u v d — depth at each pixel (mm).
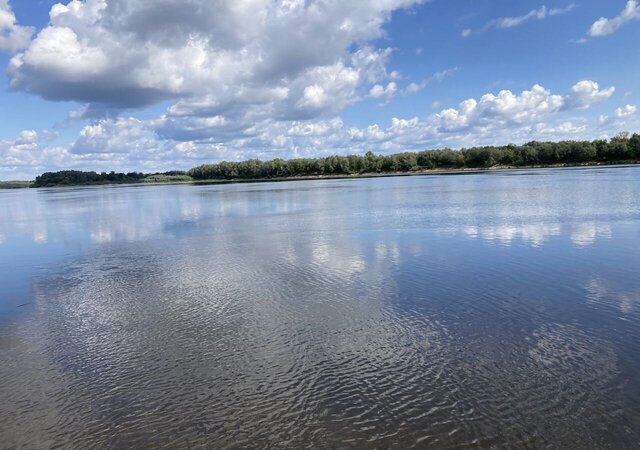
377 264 20312
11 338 13312
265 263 21500
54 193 151875
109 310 15453
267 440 8070
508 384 9562
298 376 10250
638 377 9633
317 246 25266
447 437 7945
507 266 19094
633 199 42812
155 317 14477
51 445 8195
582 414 8438
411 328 12727
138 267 22031
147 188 164375
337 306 14773
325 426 8383
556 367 10211
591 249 21781
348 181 134875
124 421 8836
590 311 13609
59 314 15320
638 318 12922
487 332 12273
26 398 9820
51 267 23203
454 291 15922
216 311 14758
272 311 14523
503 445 7699
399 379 9945
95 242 31141
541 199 46312
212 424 8602
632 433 7867
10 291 18672
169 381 10273
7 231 39562
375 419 8531
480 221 32344
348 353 11289
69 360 11617
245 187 121812
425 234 27750
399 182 107375
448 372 10164
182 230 35406
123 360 11461
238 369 10680
